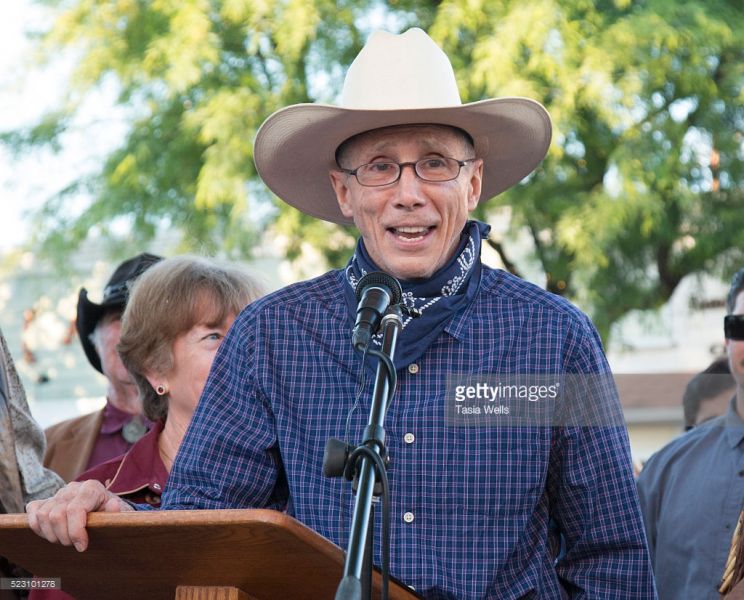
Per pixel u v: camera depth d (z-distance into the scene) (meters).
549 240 12.52
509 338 3.84
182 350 4.77
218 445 3.88
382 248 3.88
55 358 19.53
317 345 3.91
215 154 12.23
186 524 3.04
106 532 3.22
